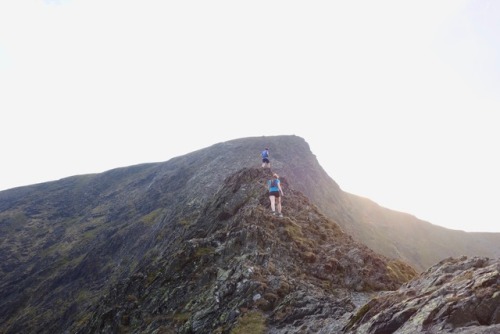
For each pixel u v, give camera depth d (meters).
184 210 72.62
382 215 124.56
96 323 26.53
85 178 167.25
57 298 79.31
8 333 73.62
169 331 19.11
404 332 9.59
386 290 21.28
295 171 94.62
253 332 15.75
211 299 19.88
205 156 119.38
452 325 8.89
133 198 123.19
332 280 21.66
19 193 160.50
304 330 14.55
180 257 26.44
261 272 20.47
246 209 29.73
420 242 115.94
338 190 111.31
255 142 114.25
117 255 85.38
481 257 13.26
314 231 27.72
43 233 122.69
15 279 97.75
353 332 11.43
